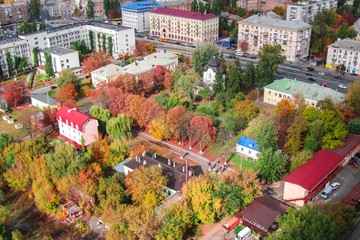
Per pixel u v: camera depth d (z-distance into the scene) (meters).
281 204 118.38
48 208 126.56
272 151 136.12
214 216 114.75
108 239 107.56
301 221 98.44
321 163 132.75
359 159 145.25
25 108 190.50
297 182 123.00
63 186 125.06
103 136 167.75
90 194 121.94
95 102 184.25
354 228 111.88
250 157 150.62
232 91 187.00
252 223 111.94
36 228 121.75
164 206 116.81
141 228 105.25
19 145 142.25
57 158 131.00
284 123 149.75
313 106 164.38
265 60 199.88
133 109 171.12
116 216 110.12
